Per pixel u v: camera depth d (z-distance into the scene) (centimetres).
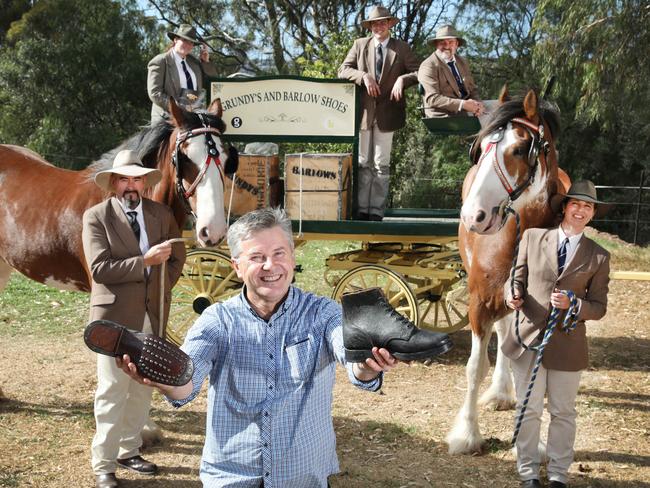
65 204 516
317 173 665
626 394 618
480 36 2408
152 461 478
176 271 459
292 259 251
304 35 2683
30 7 2952
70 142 2478
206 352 246
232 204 679
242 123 682
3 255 552
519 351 428
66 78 2492
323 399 254
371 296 230
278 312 252
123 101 2588
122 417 430
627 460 480
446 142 2292
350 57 698
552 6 1481
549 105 500
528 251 430
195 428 539
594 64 1374
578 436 522
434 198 2258
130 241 421
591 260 417
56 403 583
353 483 450
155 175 483
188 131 511
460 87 662
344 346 227
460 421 505
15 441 505
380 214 703
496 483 451
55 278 532
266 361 248
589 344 786
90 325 217
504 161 459
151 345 219
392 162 1908
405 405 592
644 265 1250
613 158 2366
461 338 823
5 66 2456
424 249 770
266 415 245
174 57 661
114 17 2512
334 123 680
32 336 786
